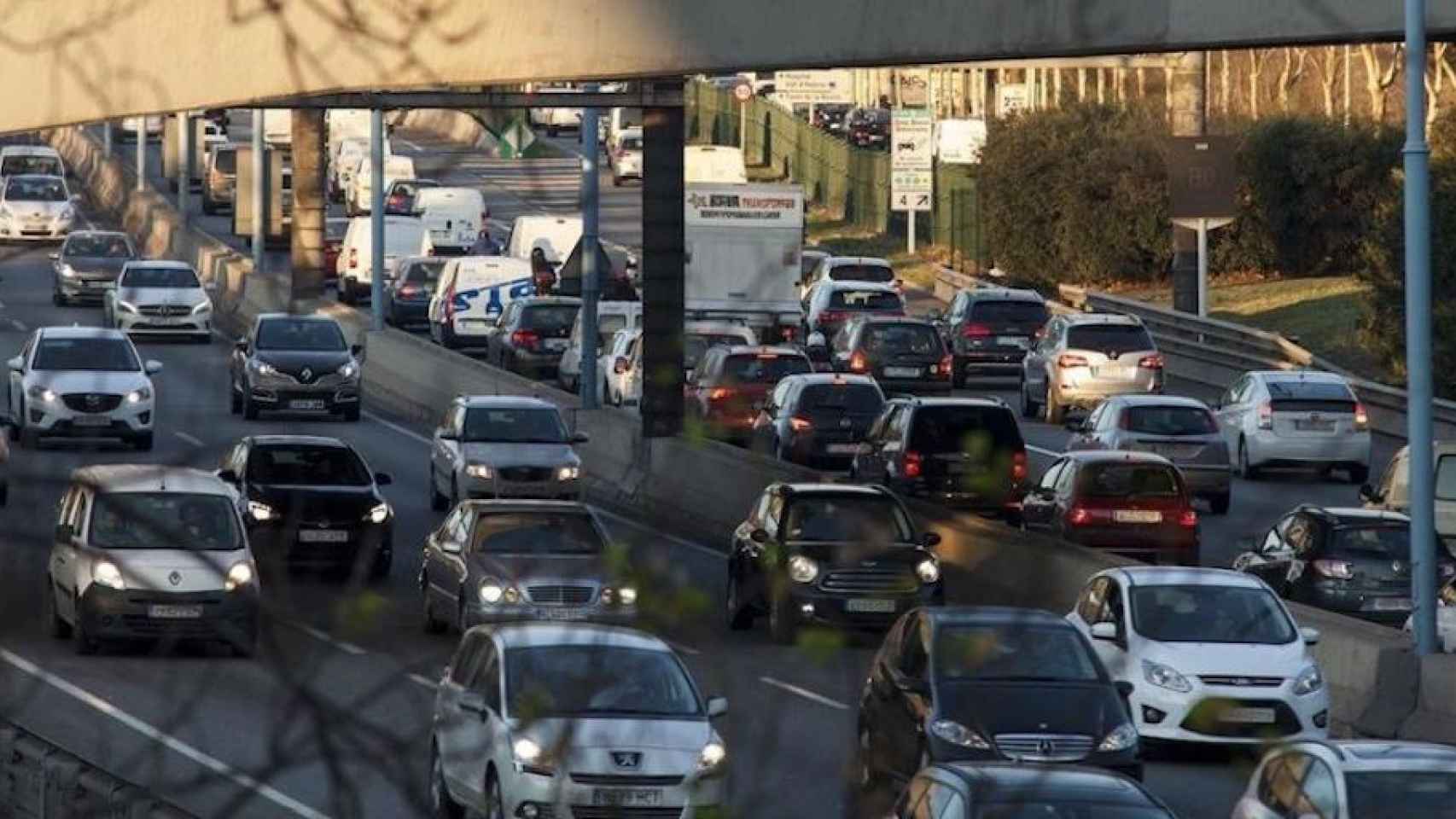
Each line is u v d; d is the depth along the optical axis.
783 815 51.88
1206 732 68.19
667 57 66.38
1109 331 152.25
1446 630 78.00
